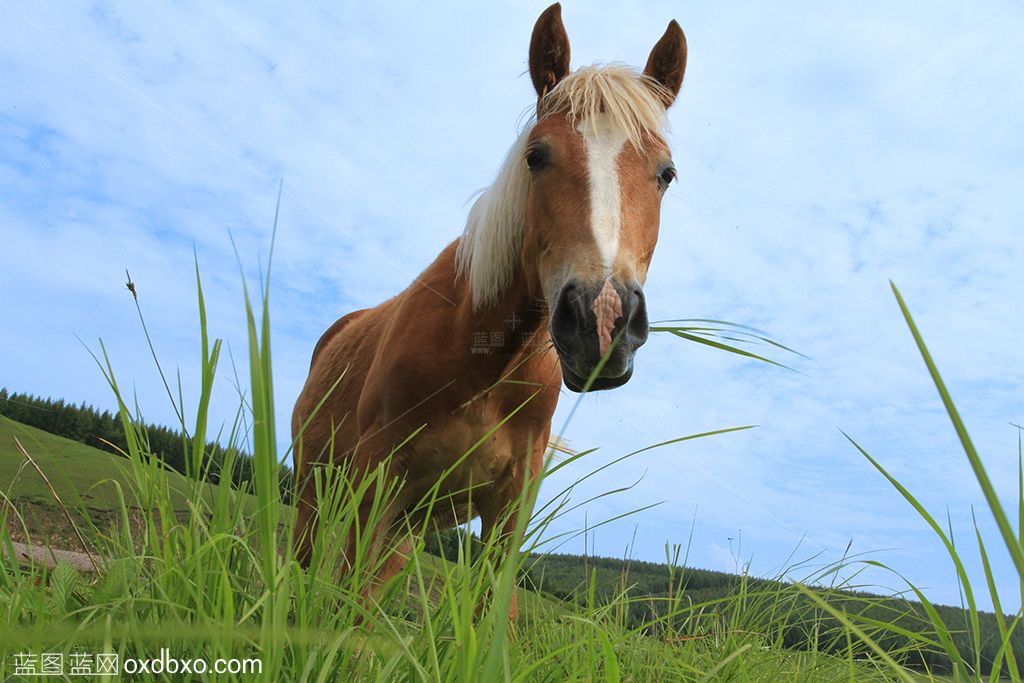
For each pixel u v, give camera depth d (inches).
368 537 55.8
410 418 96.1
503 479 102.3
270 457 32.5
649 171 82.3
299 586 40.3
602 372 67.4
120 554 50.0
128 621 36.1
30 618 45.2
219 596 39.3
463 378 95.2
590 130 82.3
